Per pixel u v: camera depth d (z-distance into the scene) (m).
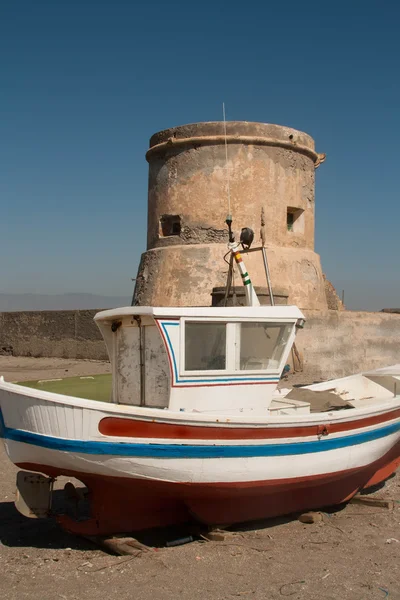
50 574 6.25
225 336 7.23
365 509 8.26
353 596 5.76
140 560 6.52
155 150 20.03
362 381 10.47
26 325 26.36
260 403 7.52
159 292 19.20
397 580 6.08
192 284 18.69
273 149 19.31
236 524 7.50
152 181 20.47
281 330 7.68
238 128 19.06
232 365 7.28
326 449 7.45
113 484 6.74
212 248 18.75
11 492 8.86
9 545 7.04
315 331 16.94
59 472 6.71
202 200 19.08
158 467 6.50
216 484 6.75
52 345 25.17
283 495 7.52
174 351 6.91
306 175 20.36
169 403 6.93
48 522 7.76
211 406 7.16
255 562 6.48
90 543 7.08
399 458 9.46
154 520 7.07
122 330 7.59
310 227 20.66
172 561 6.49
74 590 5.91
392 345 18.92
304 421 7.15
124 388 7.55
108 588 5.94
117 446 6.36
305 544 6.96
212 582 6.04
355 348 17.86
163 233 20.11
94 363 22.62
